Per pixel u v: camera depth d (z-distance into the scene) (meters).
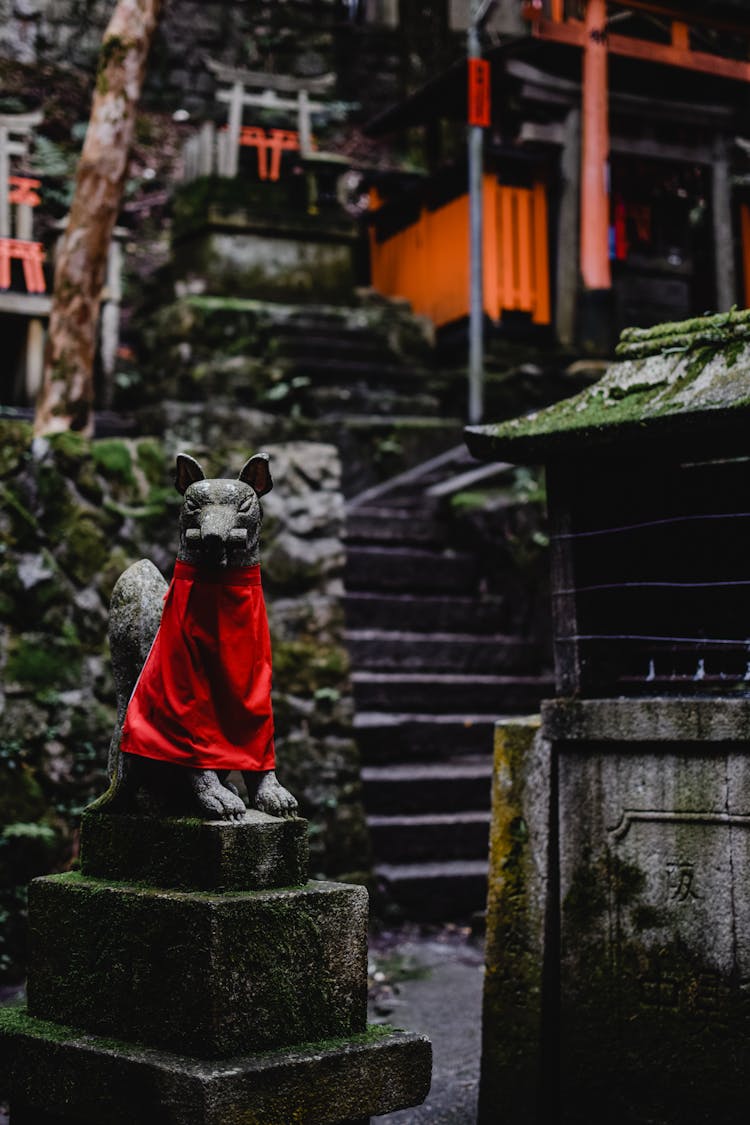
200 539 3.49
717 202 12.62
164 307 12.01
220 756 3.54
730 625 4.37
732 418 3.94
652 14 11.82
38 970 3.79
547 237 12.40
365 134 13.84
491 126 12.38
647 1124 4.17
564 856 4.43
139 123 13.73
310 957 3.51
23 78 13.07
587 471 4.57
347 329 11.88
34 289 9.50
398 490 10.53
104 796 3.82
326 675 7.72
